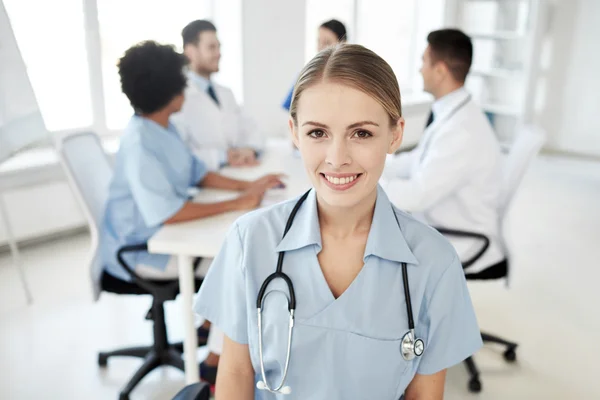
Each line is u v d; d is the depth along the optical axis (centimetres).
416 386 106
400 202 215
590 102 573
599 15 552
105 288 213
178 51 205
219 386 108
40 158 345
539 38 562
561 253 356
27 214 338
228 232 105
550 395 226
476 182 217
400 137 94
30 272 321
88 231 377
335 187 90
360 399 100
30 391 221
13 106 239
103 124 387
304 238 98
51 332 263
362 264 98
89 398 219
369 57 87
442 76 223
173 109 209
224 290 105
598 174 528
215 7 433
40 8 349
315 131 88
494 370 241
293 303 96
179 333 261
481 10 589
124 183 205
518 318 282
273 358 99
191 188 234
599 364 246
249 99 450
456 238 221
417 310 98
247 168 261
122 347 238
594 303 297
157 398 219
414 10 616
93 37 368
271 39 452
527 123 586
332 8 535
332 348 97
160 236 183
